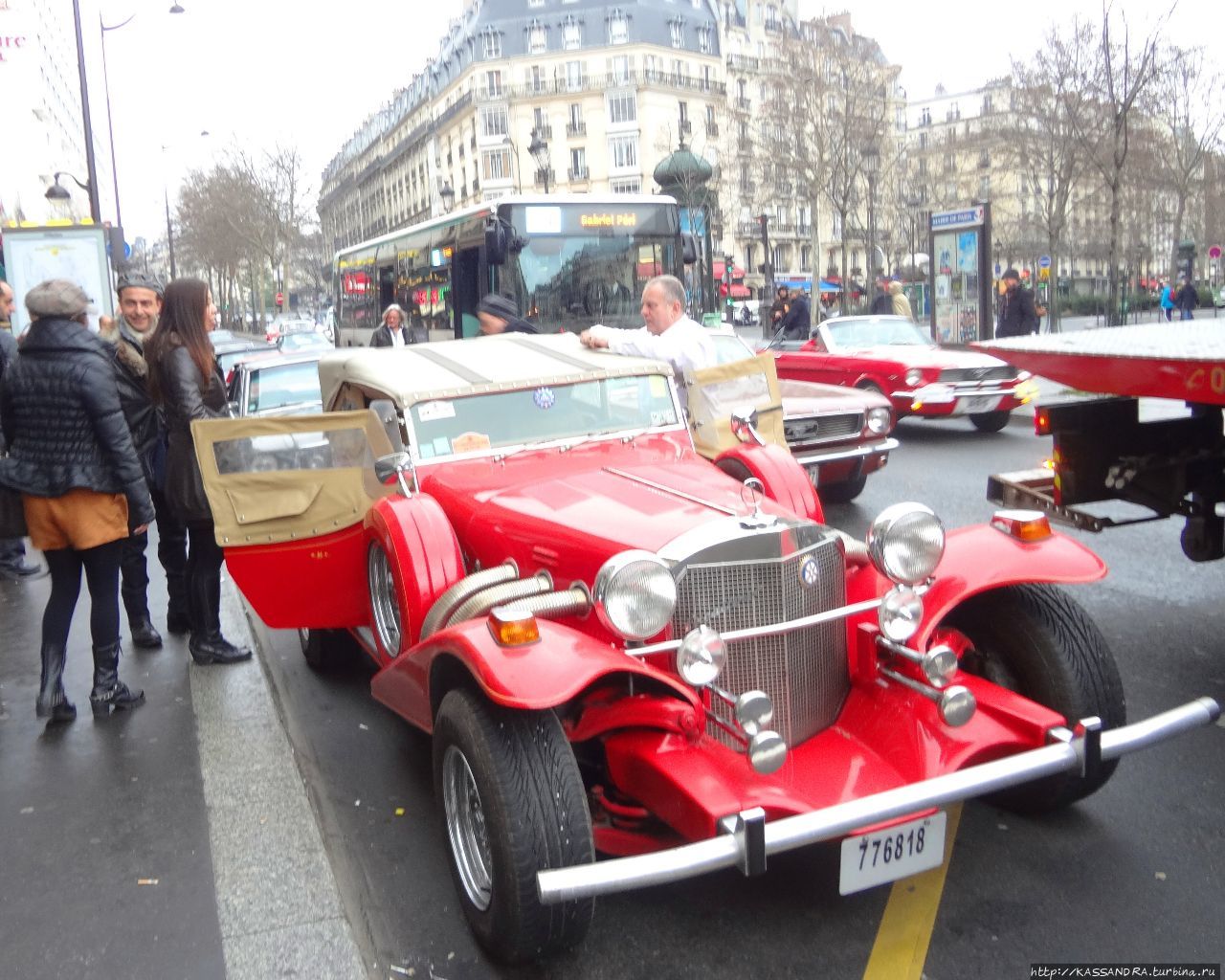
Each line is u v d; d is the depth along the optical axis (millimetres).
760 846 2625
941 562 3557
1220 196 40562
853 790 3092
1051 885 3338
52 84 54375
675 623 3219
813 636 3393
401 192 104750
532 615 2967
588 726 3193
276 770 4262
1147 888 3303
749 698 2895
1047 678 3492
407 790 4223
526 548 3695
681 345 5430
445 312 13680
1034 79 26656
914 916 3221
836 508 9023
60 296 4535
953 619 3809
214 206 64812
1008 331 14414
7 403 4617
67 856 3701
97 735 4723
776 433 5672
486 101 80062
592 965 3057
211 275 85250
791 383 10055
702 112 80938
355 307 20562
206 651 5500
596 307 12289
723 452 5145
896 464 10977
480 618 3170
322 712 5066
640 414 4844
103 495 4703
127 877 3547
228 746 4504
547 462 4438
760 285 77125
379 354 5172
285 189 58938
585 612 3289
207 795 4070
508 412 4609
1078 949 3027
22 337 4656
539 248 12086
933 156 66500
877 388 12164
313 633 5449
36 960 3104
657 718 3064
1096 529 4984
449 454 4492
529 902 2793
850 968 2998
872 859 2943
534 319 12023
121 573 6453
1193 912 3174
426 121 93688
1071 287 53281
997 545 3607
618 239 12367
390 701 3838
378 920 3322
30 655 5844
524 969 3047
